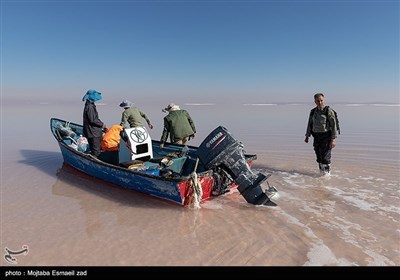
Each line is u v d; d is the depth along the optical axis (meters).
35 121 23.48
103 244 4.67
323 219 5.31
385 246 4.37
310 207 5.84
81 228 5.24
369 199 6.19
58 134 10.08
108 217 5.69
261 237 4.75
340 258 4.09
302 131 15.95
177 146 8.29
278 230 4.95
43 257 4.33
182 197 5.87
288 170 8.46
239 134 15.16
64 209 6.11
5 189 7.36
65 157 9.18
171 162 7.06
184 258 4.22
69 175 8.54
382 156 9.88
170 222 5.40
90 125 8.04
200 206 6.07
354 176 7.77
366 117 23.52
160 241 4.72
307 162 9.35
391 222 5.13
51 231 5.14
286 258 4.14
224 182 6.31
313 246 4.42
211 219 5.47
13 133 16.83
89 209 6.09
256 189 5.95
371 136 13.76
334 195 6.45
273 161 9.52
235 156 6.03
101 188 7.37
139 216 5.71
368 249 4.30
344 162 9.21
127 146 7.12
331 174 7.98
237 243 4.59
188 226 5.21
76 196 6.85
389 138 13.12
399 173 7.97
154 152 8.55
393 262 3.97
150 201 6.43
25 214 5.87
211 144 6.12
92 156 7.70
